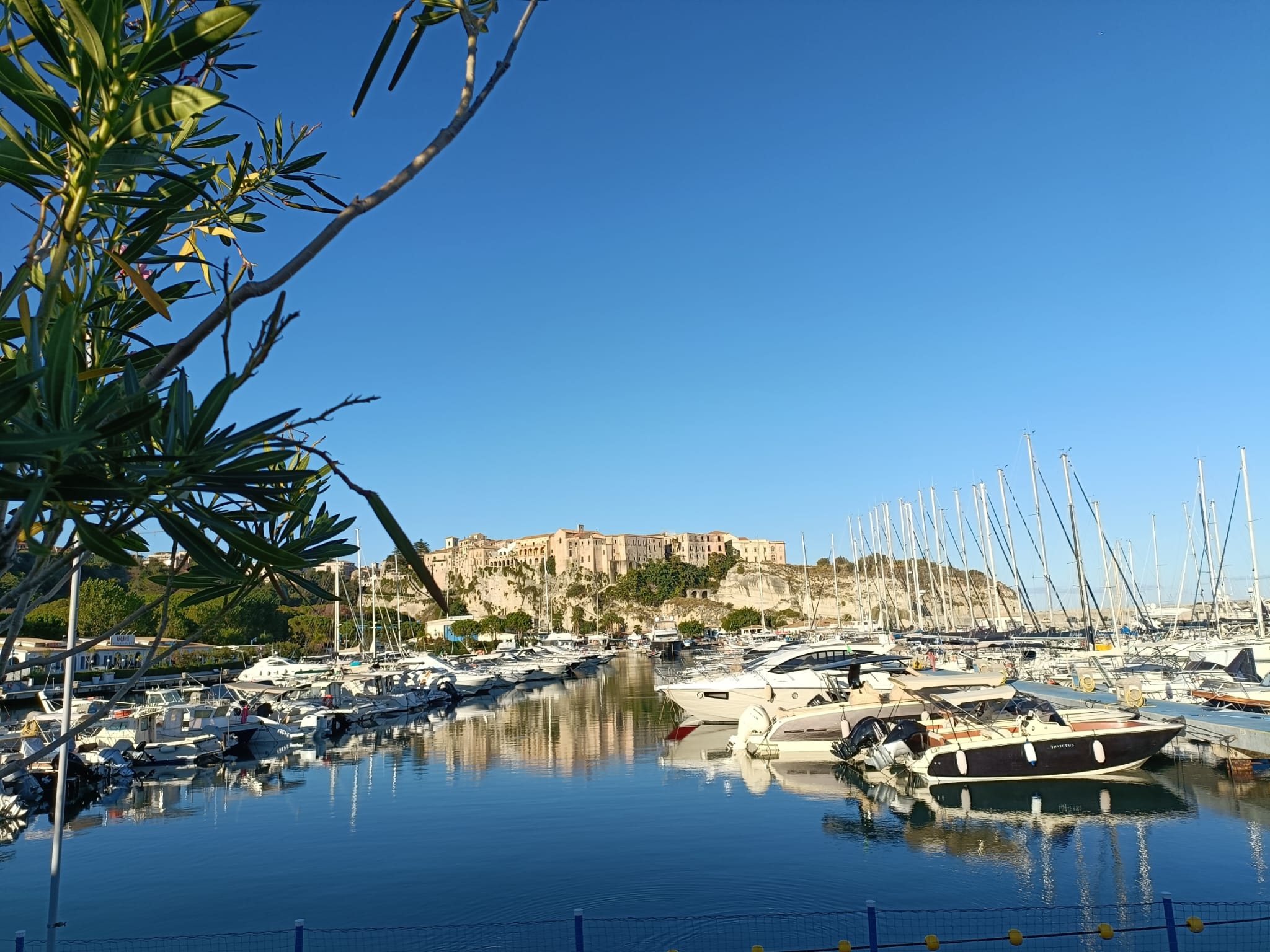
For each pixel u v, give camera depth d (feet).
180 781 94.12
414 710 173.88
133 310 17.42
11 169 11.96
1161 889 48.01
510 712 163.84
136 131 11.51
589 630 590.14
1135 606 209.77
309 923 46.29
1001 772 76.95
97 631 202.18
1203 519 190.90
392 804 77.77
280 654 268.00
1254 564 157.79
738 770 90.74
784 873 52.85
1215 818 63.21
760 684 123.85
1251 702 95.61
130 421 10.50
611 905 47.91
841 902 47.26
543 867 55.72
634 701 177.99
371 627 309.63
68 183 12.01
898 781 80.94
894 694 96.63
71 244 12.01
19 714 147.23
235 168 19.47
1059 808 67.46
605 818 69.67
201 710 119.96
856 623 350.23
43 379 10.75
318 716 132.77
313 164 19.21
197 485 12.54
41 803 79.87
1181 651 138.21
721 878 52.21
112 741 101.09
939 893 48.29
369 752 113.60
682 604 618.85
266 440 12.46
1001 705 91.20
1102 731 77.41
